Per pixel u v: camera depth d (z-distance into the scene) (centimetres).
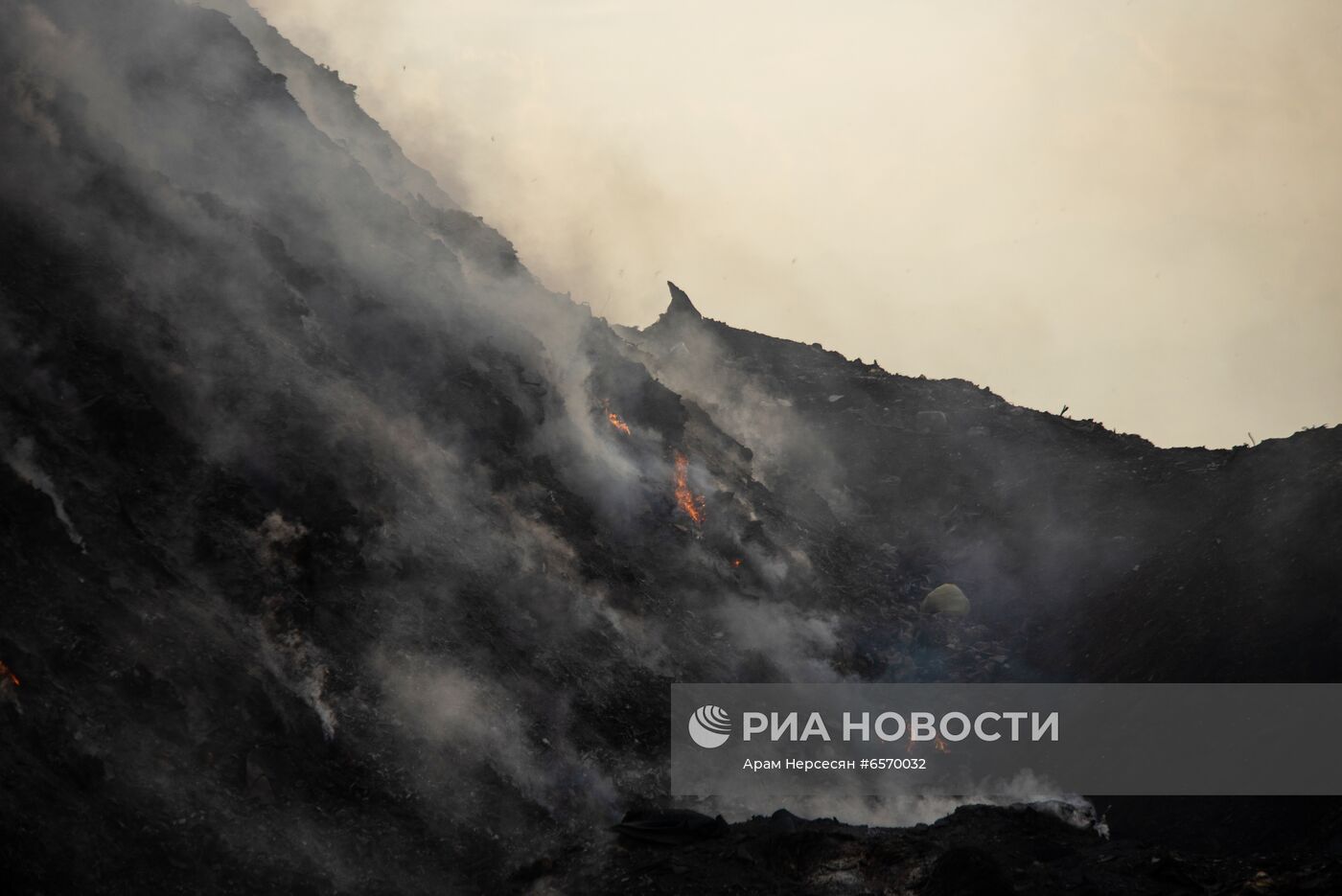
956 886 1191
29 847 1003
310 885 1165
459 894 1252
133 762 1171
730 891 1248
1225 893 1239
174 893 1079
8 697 1116
